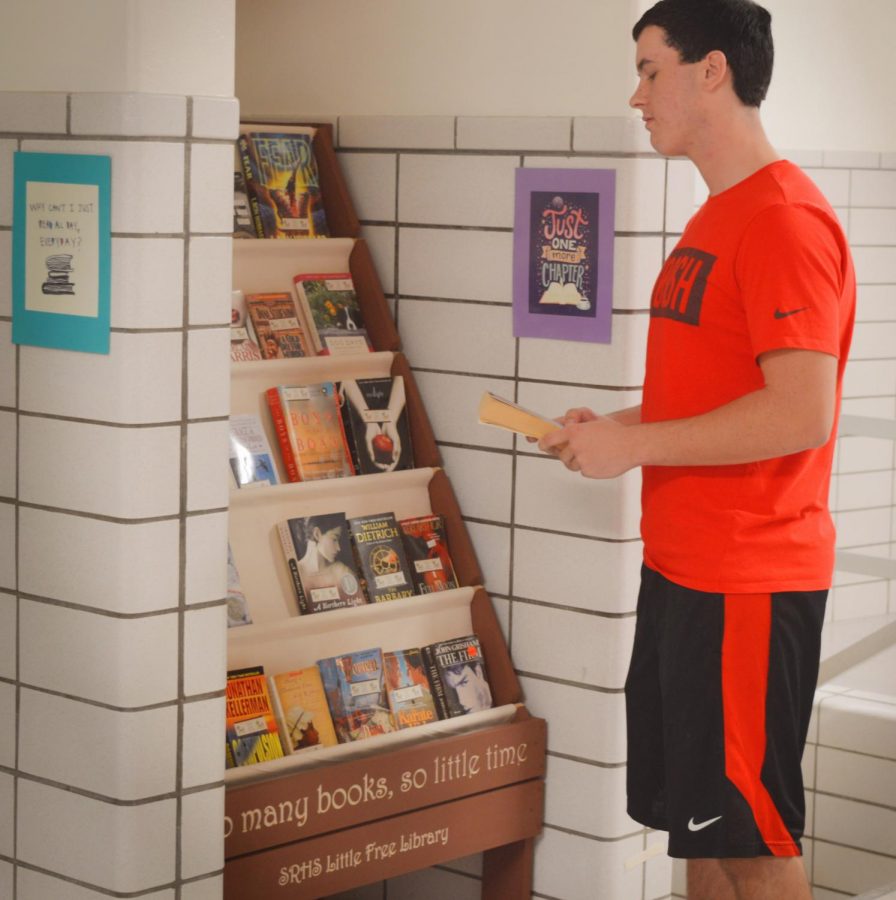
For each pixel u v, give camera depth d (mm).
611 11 3197
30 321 2705
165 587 2650
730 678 2512
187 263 2611
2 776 2846
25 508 2752
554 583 3381
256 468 3287
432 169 3512
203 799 2762
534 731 3408
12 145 2719
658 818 2740
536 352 3361
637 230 3186
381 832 3176
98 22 2588
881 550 4473
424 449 3561
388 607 3354
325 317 3523
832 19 4203
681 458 2467
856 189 4352
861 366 4469
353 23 3678
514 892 3473
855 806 3744
